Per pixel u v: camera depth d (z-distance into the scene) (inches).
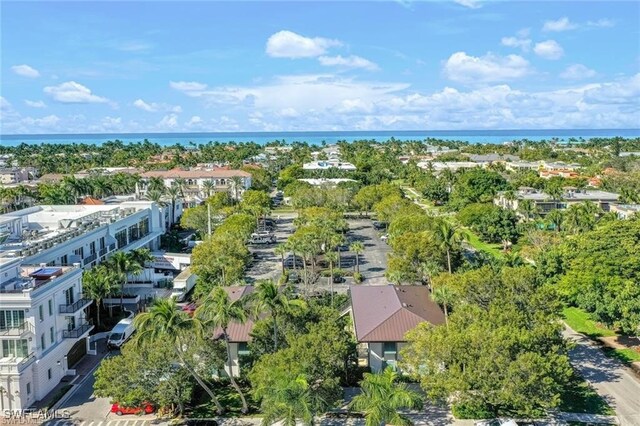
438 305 2375.7
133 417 1861.5
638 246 2647.6
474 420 1787.6
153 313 1654.8
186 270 3400.6
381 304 2311.8
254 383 1694.1
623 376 2100.1
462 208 5511.8
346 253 4249.5
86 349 2401.6
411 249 2923.2
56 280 2165.4
